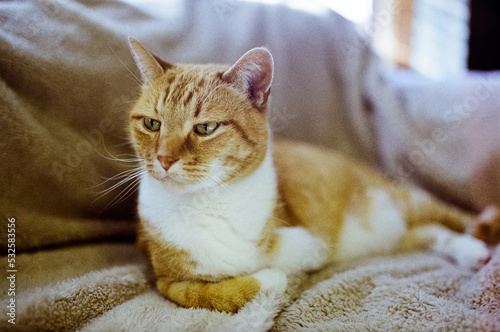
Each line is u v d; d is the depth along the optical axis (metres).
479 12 2.45
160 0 1.69
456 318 0.97
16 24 1.31
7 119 1.24
